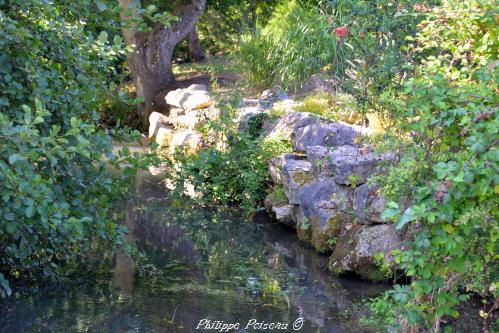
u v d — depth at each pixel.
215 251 7.70
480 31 5.00
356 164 7.66
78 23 5.77
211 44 27.11
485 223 3.32
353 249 6.89
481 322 5.42
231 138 11.30
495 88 3.93
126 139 5.95
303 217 8.34
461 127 3.84
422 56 7.61
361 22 7.79
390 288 6.49
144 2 20.69
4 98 5.23
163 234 8.38
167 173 10.30
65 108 5.59
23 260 5.89
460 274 4.41
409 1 7.14
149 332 5.07
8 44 5.27
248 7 23.45
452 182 3.23
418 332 4.48
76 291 6.03
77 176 5.58
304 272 6.97
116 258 7.20
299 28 14.17
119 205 9.94
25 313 5.41
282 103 12.49
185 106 16.16
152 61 18.58
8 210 4.82
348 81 8.14
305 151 9.50
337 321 5.46
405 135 5.46
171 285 6.33
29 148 4.86
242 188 10.35
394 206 3.29
